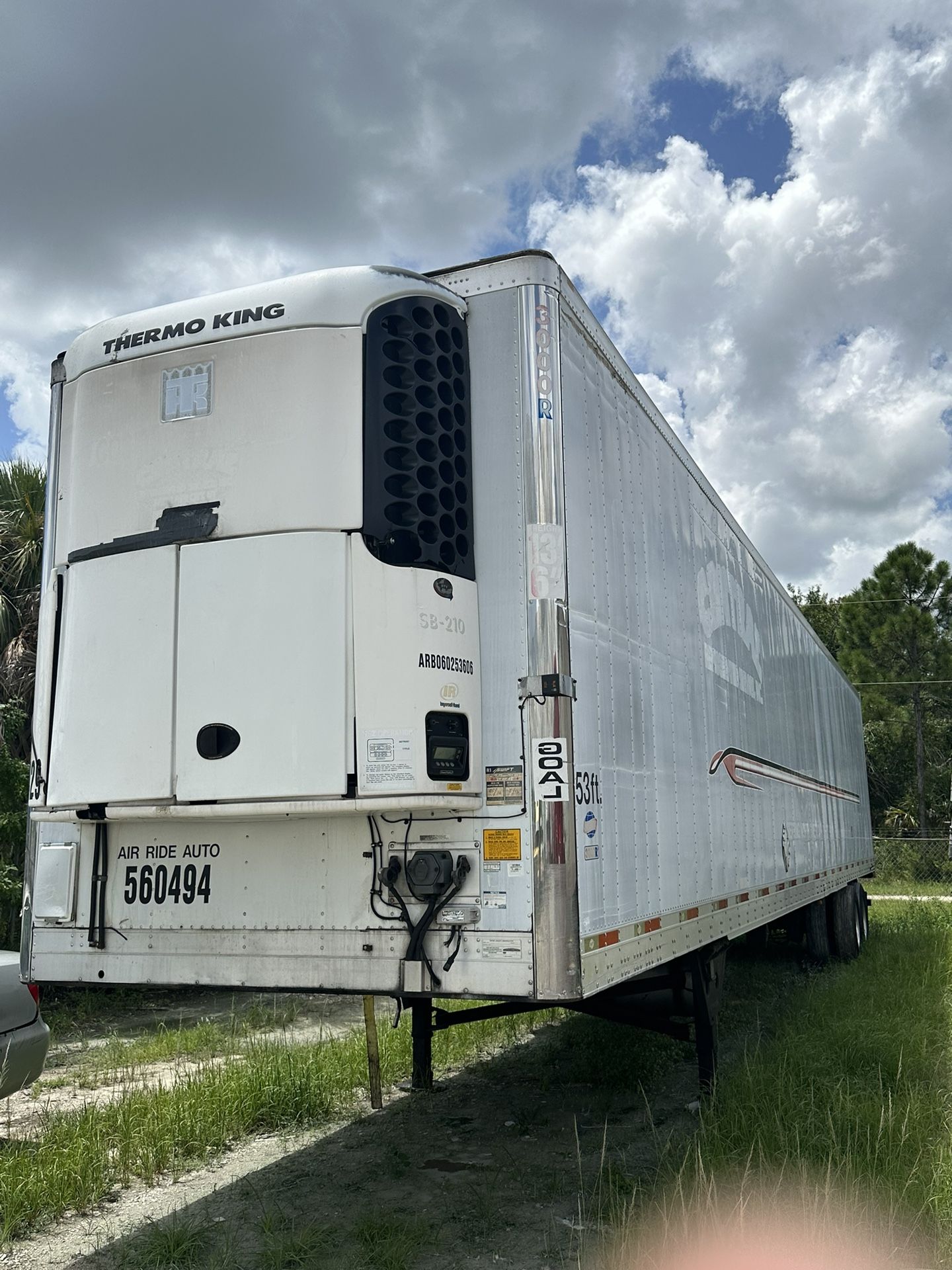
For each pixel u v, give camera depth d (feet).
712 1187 12.82
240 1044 25.63
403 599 12.43
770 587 30.04
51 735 13.89
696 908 18.88
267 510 12.86
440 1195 15.20
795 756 32.01
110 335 14.46
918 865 94.27
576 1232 13.64
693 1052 23.48
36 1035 18.31
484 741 12.94
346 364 13.00
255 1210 14.80
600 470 15.88
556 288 14.15
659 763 17.52
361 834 12.94
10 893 32.37
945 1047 22.02
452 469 13.35
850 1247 11.94
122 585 13.46
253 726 12.41
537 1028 26.17
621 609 16.26
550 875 12.32
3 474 42.96
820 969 36.45
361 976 12.69
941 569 116.06
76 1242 13.85
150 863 13.94
